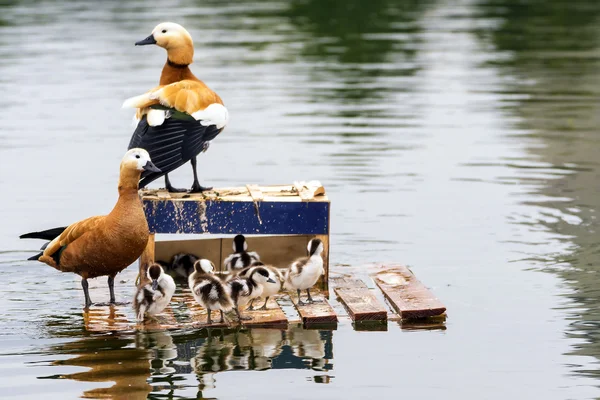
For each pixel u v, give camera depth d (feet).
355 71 100.94
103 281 45.09
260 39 121.39
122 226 39.68
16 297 42.34
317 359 35.37
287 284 41.11
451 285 43.50
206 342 37.14
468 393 32.37
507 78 97.04
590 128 75.20
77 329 38.42
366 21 138.51
